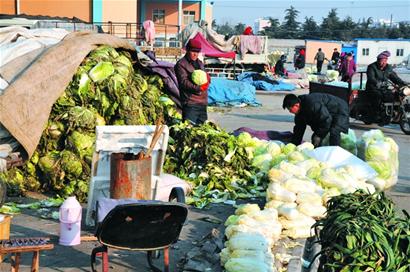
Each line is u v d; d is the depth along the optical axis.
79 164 8.05
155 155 6.95
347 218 4.98
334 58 40.97
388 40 66.62
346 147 9.77
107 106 8.84
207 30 29.67
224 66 29.95
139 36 26.06
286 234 6.65
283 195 7.21
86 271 5.71
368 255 4.70
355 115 15.76
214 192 8.26
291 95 9.73
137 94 9.27
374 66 15.35
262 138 10.74
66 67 8.47
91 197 6.82
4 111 7.70
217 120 16.73
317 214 6.98
